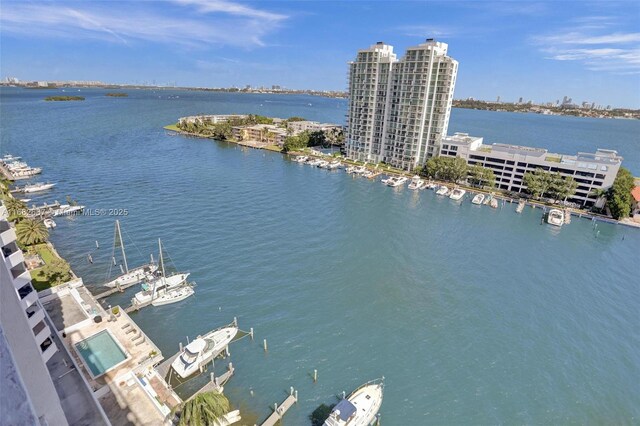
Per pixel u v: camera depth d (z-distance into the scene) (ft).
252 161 563.89
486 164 477.36
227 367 168.35
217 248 273.75
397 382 164.04
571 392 163.73
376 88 547.08
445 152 510.99
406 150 536.01
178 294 211.82
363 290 231.09
